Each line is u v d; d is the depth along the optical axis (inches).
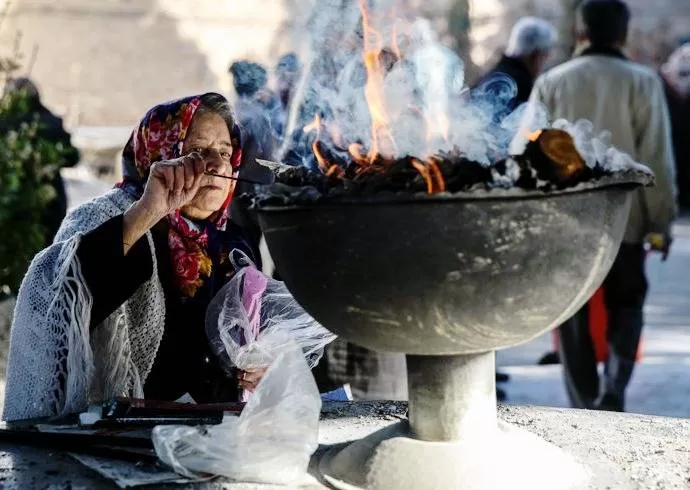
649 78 213.8
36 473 98.2
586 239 85.4
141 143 121.8
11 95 273.4
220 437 97.4
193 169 112.1
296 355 101.8
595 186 84.7
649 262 439.5
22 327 112.0
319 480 98.4
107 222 110.3
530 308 85.4
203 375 122.4
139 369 119.0
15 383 112.7
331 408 123.9
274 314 127.8
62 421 109.3
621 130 213.8
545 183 81.3
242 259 125.9
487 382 97.3
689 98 585.0
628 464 101.5
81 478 96.9
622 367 217.5
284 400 99.4
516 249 82.5
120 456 100.7
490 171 82.0
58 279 109.3
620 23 217.8
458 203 81.1
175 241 120.7
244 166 180.4
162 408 108.7
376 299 85.4
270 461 96.9
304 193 85.4
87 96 1008.9
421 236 82.1
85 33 1003.9
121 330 115.8
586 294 89.6
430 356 95.7
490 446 95.2
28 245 258.4
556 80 218.4
